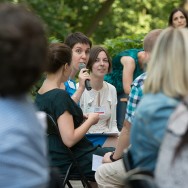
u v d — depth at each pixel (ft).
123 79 32.53
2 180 10.12
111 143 27.32
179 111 12.75
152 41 21.22
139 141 13.43
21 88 10.66
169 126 12.67
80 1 82.48
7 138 10.15
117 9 85.87
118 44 42.14
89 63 28.91
